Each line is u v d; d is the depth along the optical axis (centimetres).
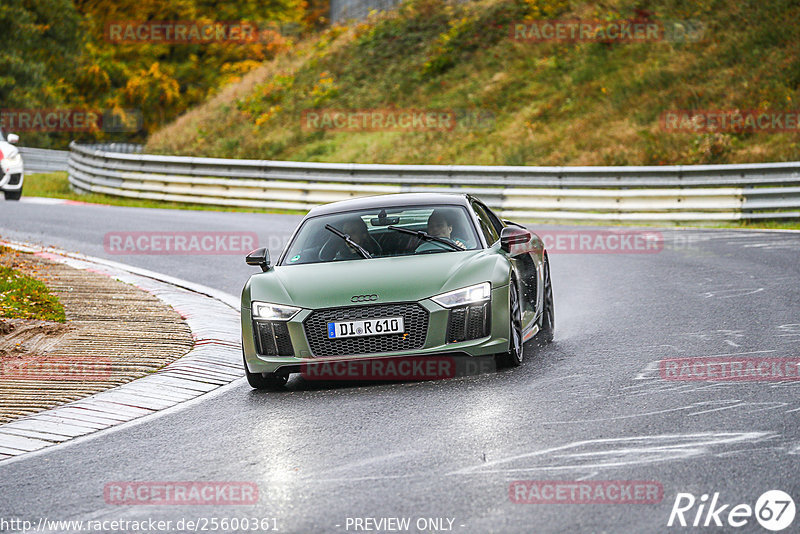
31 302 2944
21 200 6950
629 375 1959
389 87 9931
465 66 9869
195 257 4353
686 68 8262
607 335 2472
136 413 1902
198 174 6988
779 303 2791
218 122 10275
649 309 2848
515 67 9494
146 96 15062
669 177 5631
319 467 1442
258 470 1452
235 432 1709
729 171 5469
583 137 7731
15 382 2133
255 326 2058
